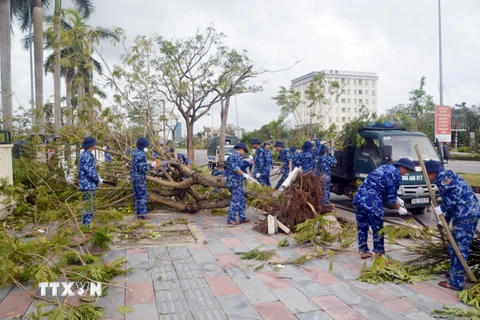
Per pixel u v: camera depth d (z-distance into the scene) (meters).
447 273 5.14
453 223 4.72
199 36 15.41
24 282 4.98
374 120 11.57
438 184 4.81
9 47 17.73
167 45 14.88
